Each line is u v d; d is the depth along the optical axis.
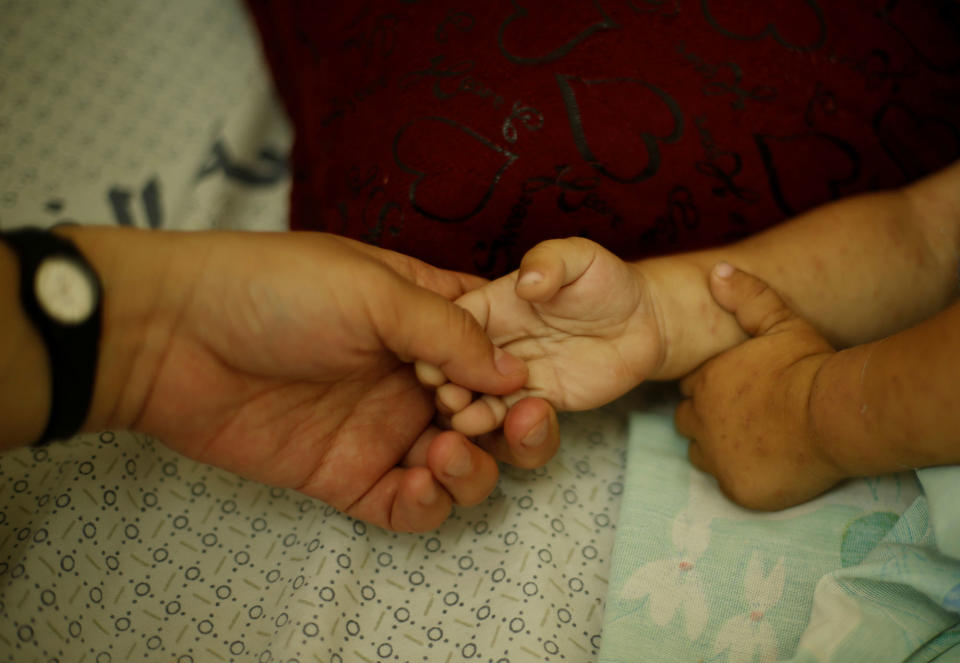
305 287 0.60
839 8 0.87
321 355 0.63
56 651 0.68
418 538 0.76
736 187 0.81
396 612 0.71
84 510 0.74
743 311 0.75
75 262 0.55
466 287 0.77
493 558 0.74
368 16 0.89
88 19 1.19
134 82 1.15
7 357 0.52
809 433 0.65
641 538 0.71
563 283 0.67
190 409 0.64
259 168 1.10
